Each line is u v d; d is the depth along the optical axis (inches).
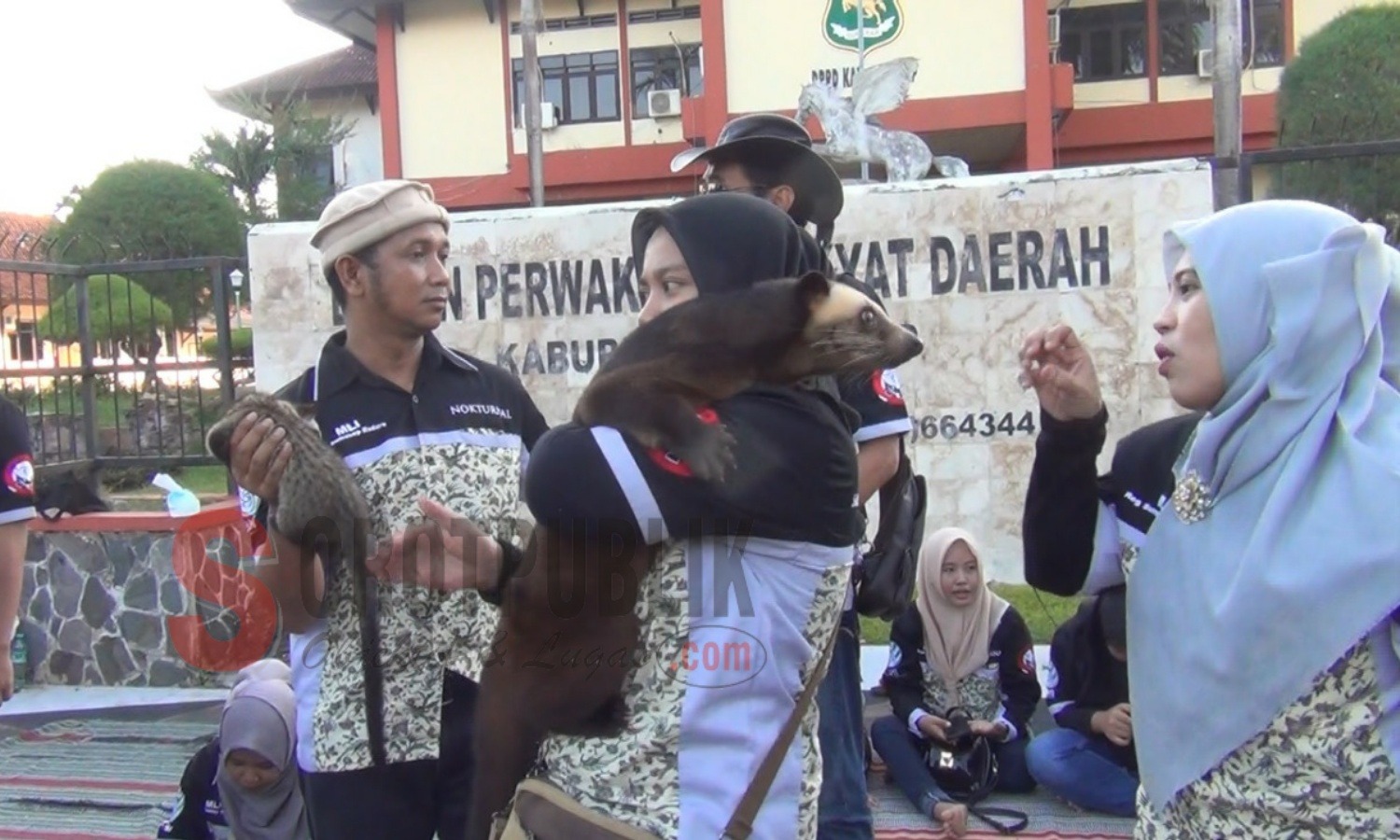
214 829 179.5
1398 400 78.7
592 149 1069.1
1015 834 177.2
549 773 74.3
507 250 298.7
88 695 263.3
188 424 293.4
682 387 72.9
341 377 112.4
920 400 283.7
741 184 133.6
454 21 1074.7
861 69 455.5
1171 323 84.9
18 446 150.4
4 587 149.8
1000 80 898.7
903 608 119.9
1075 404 95.2
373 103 1244.5
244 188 1023.6
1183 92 1027.9
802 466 72.0
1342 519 75.0
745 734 70.3
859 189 284.7
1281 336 78.1
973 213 280.1
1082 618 187.9
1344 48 560.7
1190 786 82.3
